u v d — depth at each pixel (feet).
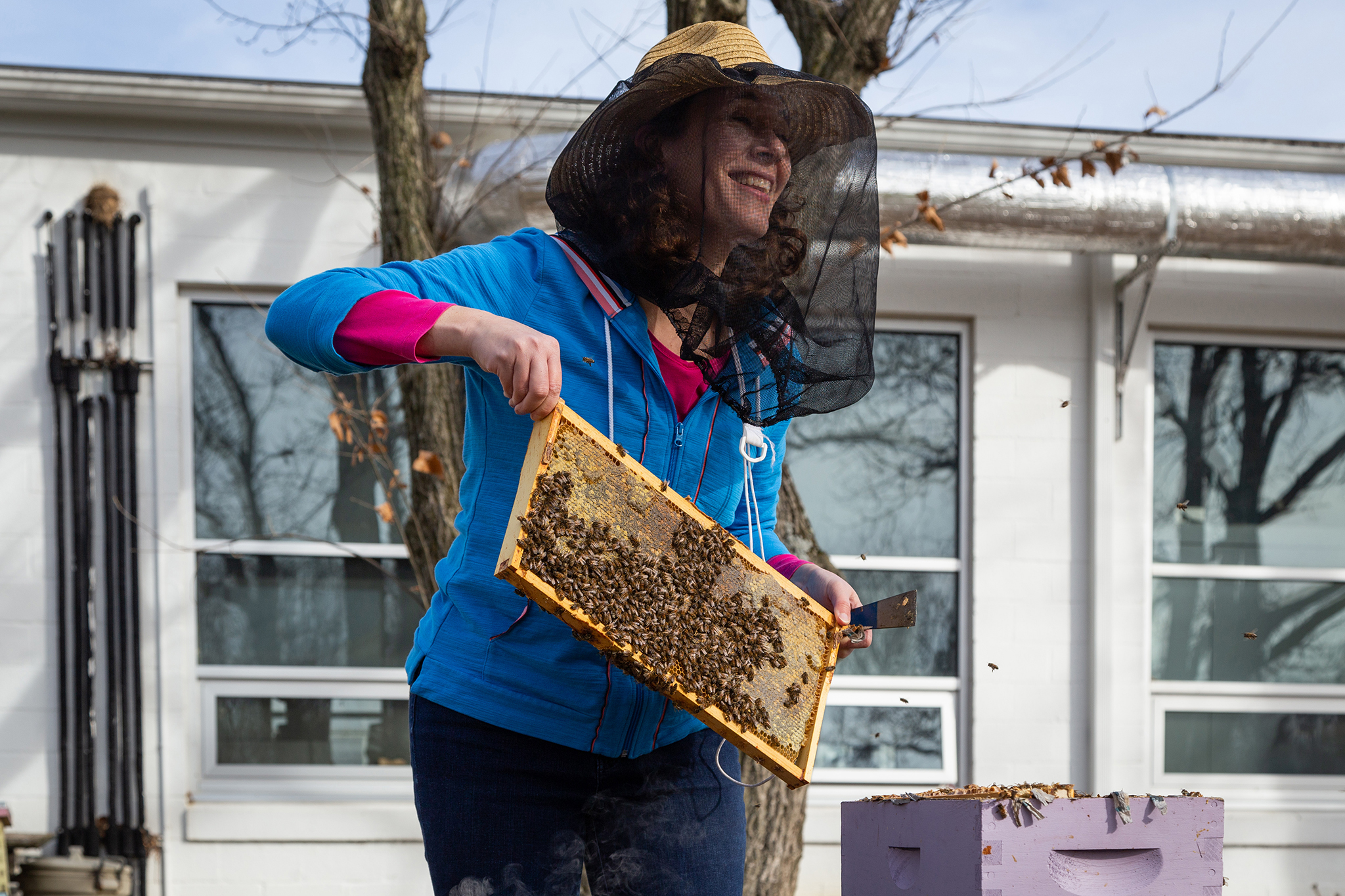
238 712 17.31
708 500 5.75
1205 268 19.20
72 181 17.35
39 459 16.99
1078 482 18.79
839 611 5.60
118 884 16.03
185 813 16.75
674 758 5.62
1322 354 19.67
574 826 5.43
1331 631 19.24
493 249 5.43
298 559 17.63
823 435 18.78
